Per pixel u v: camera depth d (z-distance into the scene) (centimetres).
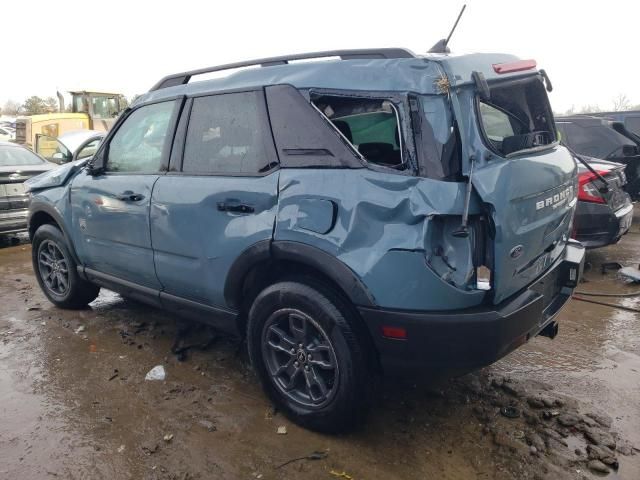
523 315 261
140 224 370
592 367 376
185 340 423
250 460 275
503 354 262
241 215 304
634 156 767
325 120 279
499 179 247
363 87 267
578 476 261
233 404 329
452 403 328
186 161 346
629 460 272
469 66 264
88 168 422
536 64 333
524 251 269
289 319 296
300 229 276
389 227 250
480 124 254
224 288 322
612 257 670
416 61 257
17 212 769
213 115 333
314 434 297
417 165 249
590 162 596
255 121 308
